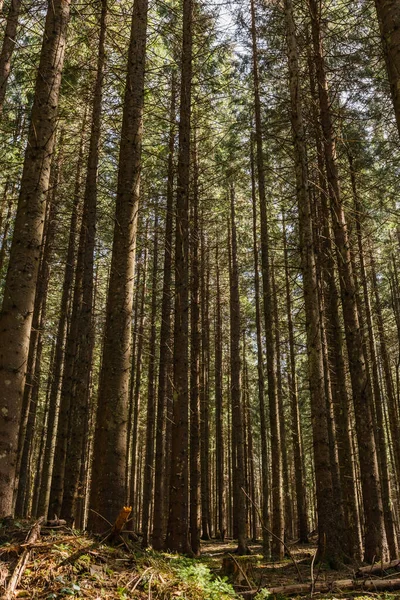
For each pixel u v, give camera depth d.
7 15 10.02
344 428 11.55
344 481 11.73
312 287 9.16
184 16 12.03
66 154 15.10
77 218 15.45
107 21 12.30
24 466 15.65
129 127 7.80
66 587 3.73
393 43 4.71
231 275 17.44
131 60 8.21
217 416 24.09
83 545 4.60
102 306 23.75
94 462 6.40
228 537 24.73
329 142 11.23
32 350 14.01
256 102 14.55
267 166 15.37
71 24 11.59
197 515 13.06
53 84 6.52
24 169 6.18
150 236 19.22
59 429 11.91
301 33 11.84
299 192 9.60
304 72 11.80
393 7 4.77
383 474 16.33
